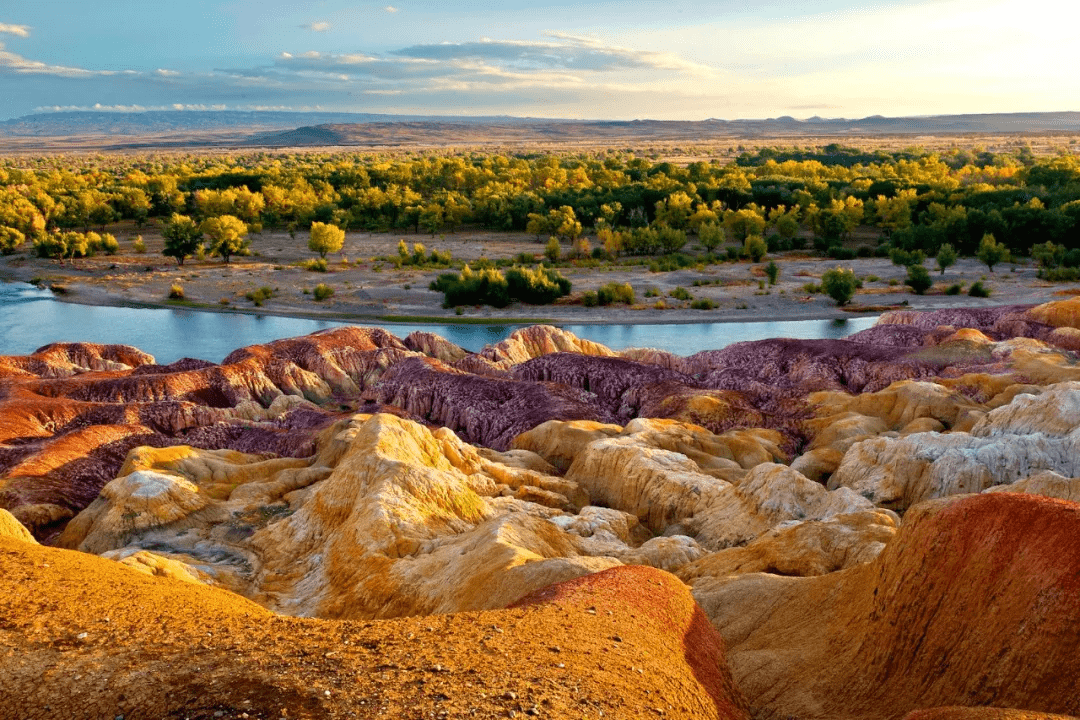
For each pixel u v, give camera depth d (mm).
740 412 79125
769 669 30594
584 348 110250
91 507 54125
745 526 51812
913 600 28578
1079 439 54688
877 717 26734
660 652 25703
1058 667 23953
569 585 29812
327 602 42156
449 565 40844
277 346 100938
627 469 61562
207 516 53000
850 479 59375
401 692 18953
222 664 20359
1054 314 104125
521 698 19469
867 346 96062
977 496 29391
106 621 23016
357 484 50562
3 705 19016
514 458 67625
